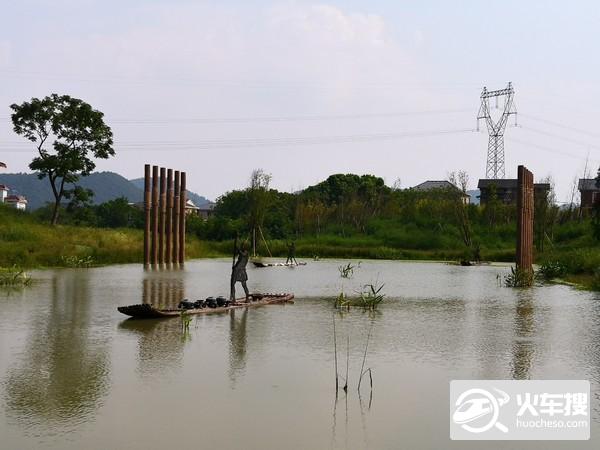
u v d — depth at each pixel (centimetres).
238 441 691
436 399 859
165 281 2514
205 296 1992
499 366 1047
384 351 1158
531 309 1772
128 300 1853
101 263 3506
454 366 1045
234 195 7088
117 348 1152
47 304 1741
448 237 5328
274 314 1603
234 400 839
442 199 5919
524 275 2533
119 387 894
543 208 4578
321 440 700
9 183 19975
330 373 990
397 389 904
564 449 693
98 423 743
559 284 2628
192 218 5834
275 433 718
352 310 1712
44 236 3700
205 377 954
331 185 7781
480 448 691
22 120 4478
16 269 2797
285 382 932
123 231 4488
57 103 4581
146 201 3272
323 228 5953
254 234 4631
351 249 4812
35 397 844
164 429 725
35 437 697
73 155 4503
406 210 5928
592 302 1952
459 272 3350
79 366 1013
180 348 1159
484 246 5019
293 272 3228
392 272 3322
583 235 4603
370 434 722
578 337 1316
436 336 1315
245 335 1295
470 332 1370
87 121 4572
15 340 1220
